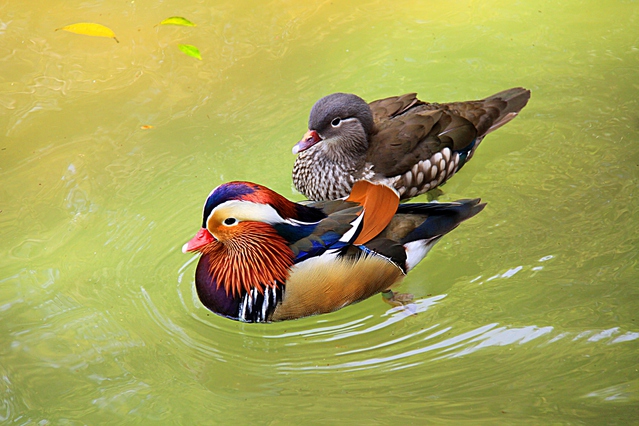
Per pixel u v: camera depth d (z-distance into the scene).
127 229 10.62
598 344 8.34
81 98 12.77
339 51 13.74
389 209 9.35
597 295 9.13
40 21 14.30
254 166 11.66
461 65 13.34
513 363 8.27
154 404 8.04
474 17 14.46
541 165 11.45
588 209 10.58
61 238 10.47
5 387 8.30
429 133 10.96
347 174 11.04
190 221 10.77
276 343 9.05
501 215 10.70
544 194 10.95
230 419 7.75
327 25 14.37
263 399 8.06
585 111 12.27
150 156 11.75
